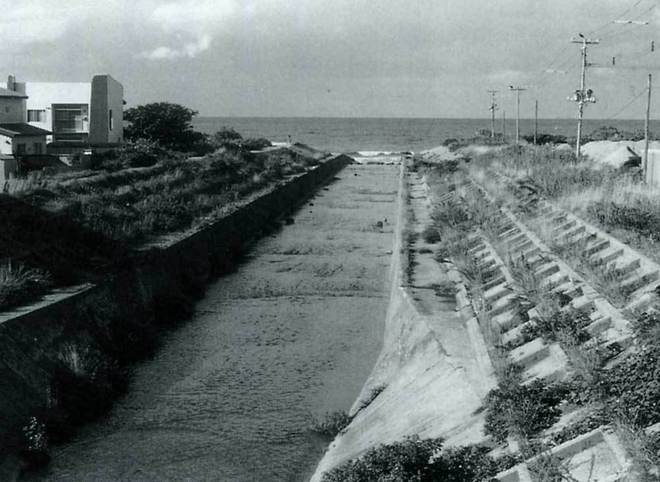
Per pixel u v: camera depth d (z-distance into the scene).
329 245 44.09
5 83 64.38
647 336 14.82
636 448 11.09
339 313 30.05
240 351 25.66
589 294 19.84
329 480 13.93
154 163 55.69
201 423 19.97
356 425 19.14
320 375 23.45
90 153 56.56
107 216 34.59
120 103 70.44
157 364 24.42
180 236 35.19
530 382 15.90
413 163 103.56
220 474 17.23
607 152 58.78
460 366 18.59
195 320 29.27
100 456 18.03
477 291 24.25
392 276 33.31
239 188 53.78
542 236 28.03
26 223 28.83
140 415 20.45
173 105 76.88
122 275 27.45
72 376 20.53
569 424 13.27
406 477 13.05
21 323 20.17
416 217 46.09
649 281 19.42
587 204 30.33
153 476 17.09
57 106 64.88
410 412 17.81
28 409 18.33
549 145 74.19
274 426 19.77
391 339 25.14
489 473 12.84
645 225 25.61
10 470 16.48
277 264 38.97
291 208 60.34
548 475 11.55
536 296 20.86
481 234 33.59
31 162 51.00
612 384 13.52
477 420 15.38
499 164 58.53
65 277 25.52
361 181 87.56
